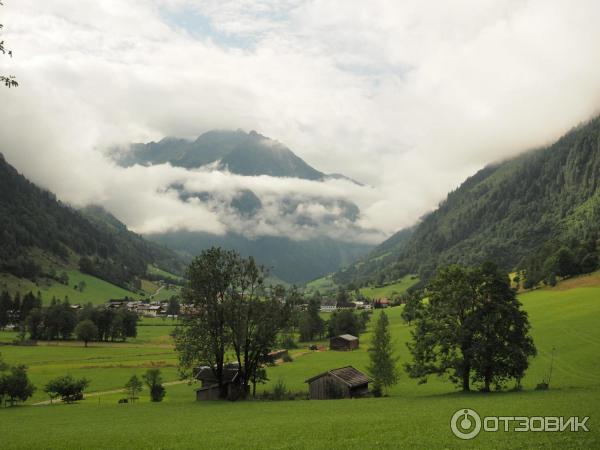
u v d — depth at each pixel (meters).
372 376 88.62
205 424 47.00
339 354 163.75
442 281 73.25
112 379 118.62
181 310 80.00
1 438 41.66
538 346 118.69
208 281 77.56
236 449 32.75
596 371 92.38
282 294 82.31
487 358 68.44
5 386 82.06
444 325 71.62
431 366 72.50
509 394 63.97
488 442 32.12
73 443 37.56
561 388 71.19
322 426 41.12
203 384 92.06
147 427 46.72
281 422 45.62
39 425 52.72
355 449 31.25
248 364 81.31
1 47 26.27
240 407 65.75
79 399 92.06
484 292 70.94
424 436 34.81
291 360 147.75
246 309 80.44
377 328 89.06
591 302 161.88
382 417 46.03
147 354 170.62
